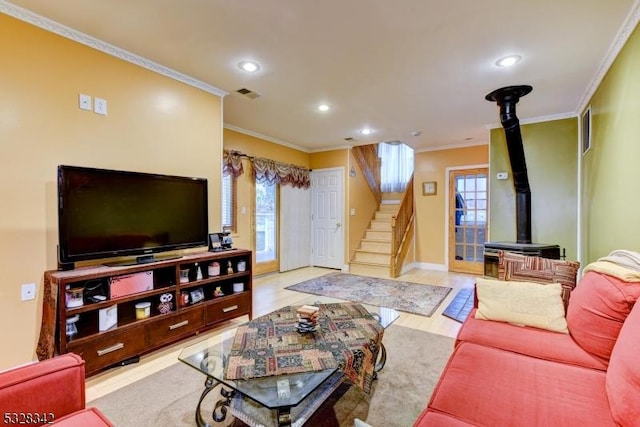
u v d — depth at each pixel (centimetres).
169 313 256
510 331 183
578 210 393
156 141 282
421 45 248
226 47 252
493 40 240
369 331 198
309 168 656
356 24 220
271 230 571
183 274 274
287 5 200
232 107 392
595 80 304
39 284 217
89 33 233
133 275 236
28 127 212
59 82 226
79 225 220
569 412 114
